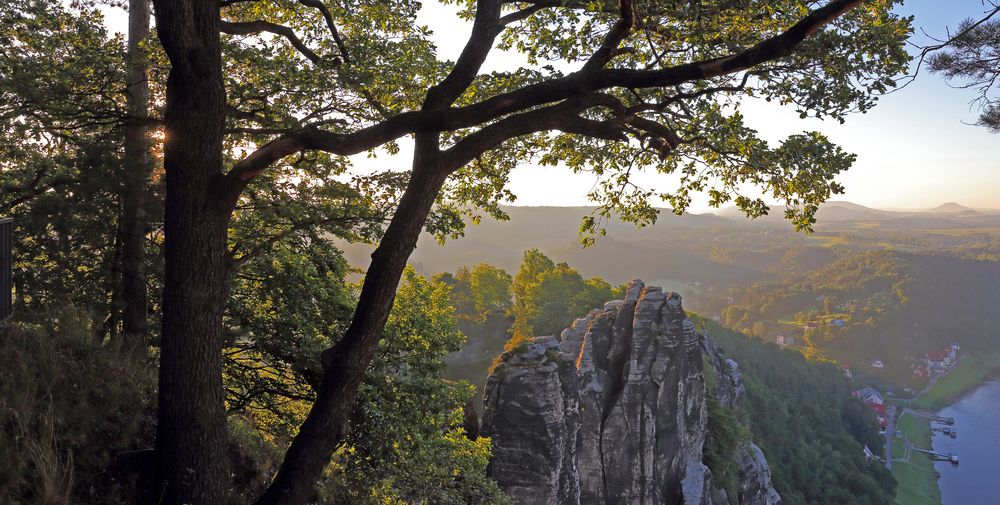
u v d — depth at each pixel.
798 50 6.84
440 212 11.72
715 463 46.78
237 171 6.93
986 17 6.83
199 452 7.03
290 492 7.28
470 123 6.83
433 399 14.59
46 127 11.49
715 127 7.74
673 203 9.84
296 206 12.10
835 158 7.38
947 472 145.50
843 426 140.00
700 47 7.89
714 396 52.03
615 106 7.12
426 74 10.58
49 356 8.12
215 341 7.19
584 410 37.75
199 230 6.93
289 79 9.67
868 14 7.31
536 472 29.34
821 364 168.88
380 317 7.58
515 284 80.81
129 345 11.02
